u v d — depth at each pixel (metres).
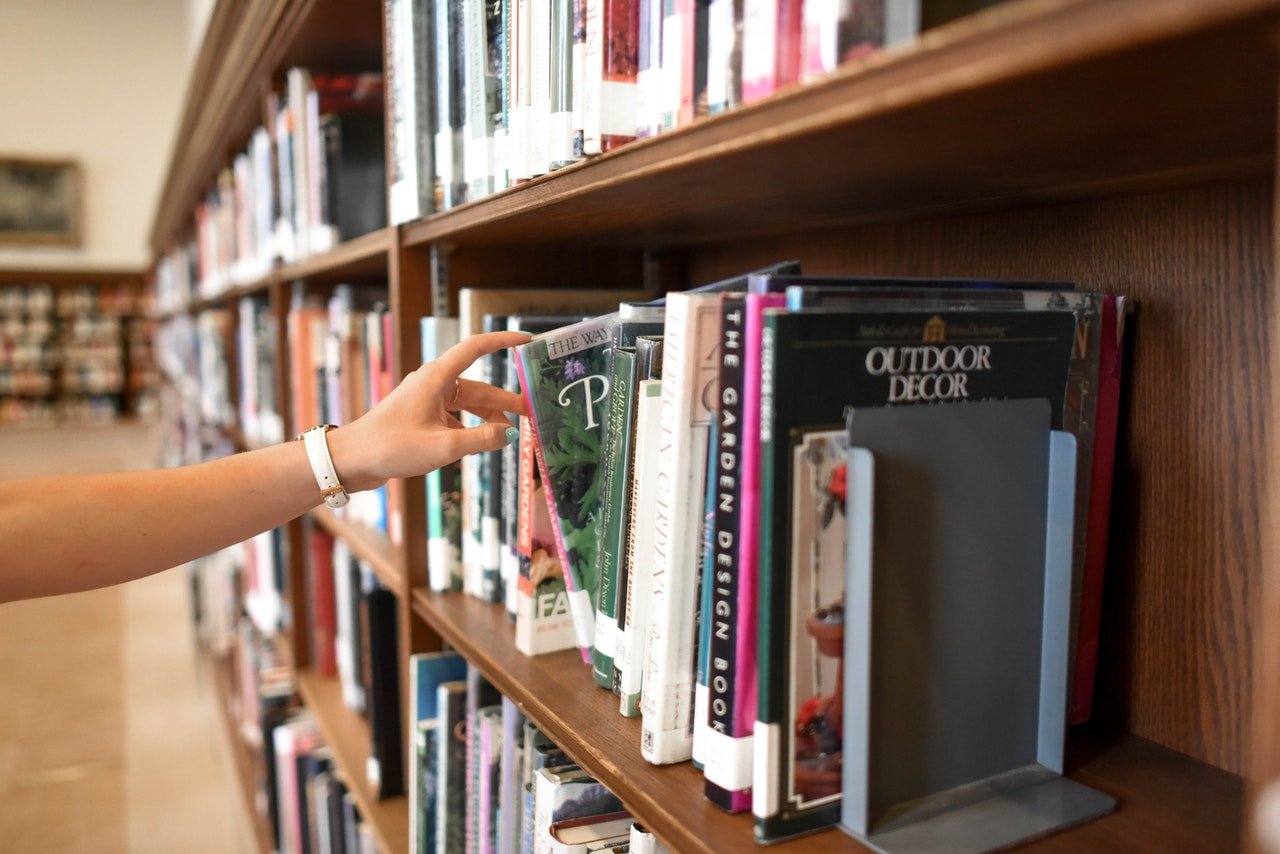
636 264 1.31
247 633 2.61
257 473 0.95
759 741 0.58
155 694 3.50
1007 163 0.60
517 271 1.21
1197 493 0.70
